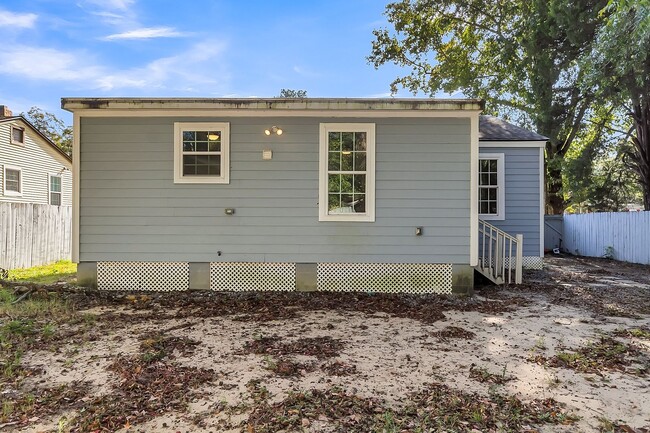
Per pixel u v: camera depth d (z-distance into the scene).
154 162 7.02
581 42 12.60
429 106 6.66
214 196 7.03
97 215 7.02
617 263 11.59
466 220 6.93
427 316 5.50
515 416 2.72
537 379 3.37
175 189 7.02
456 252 6.95
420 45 19.28
